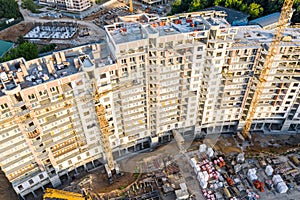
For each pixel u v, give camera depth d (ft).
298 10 536.01
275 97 348.79
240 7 606.55
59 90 257.55
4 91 231.30
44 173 301.43
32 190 304.50
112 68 270.67
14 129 255.09
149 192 316.81
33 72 267.80
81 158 321.73
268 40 320.70
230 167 342.64
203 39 290.76
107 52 296.71
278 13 549.54
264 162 344.08
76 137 300.40
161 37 269.23
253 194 309.63
